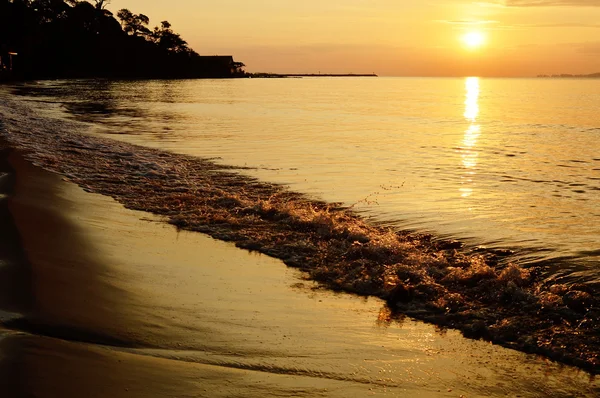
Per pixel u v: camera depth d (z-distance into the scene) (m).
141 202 12.21
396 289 7.31
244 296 7.27
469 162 18.78
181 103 49.34
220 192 13.39
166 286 7.45
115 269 7.91
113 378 4.88
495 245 9.64
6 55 96.69
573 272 8.13
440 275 8.05
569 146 23.58
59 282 7.09
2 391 4.47
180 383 4.92
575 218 11.49
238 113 39.03
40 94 55.34
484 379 5.34
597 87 149.38
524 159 19.62
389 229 10.70
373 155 20.03
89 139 21.67
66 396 4.51
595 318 6.56
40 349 5.19
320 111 43.09
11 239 8.55
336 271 8.23
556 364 5.68
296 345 5.89
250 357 5.57
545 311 6.78
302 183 14.80
